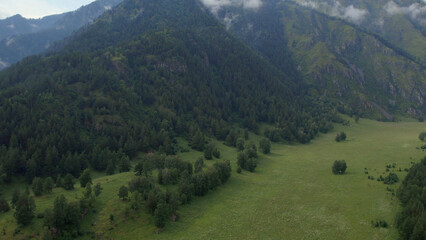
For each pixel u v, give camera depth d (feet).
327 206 355.77
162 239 281.33
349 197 377.09
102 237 276.62
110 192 351.05
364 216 321.52
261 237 289.12
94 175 485.56
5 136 504.02
